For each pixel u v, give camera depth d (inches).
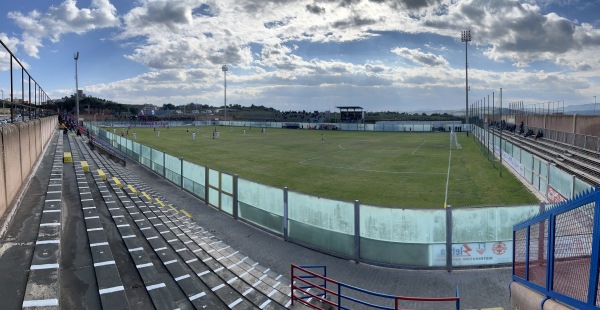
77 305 297.0
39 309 237.9
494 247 561.3
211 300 410.9
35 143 676.7
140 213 693.9
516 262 393.7
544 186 970.1
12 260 295.1
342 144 2440.9
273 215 711.1
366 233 588.1
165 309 343.9
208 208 903.7
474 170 1408.7
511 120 2659.9
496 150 1701.5
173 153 1926.7
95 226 464.4
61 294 310.3
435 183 1178.0
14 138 432.8
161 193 1053.2
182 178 1099.3
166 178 1242.6
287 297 447.8
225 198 851.4
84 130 2411.4
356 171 1407.5
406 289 510.9
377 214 577.6
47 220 379.6
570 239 264.4
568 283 265.9
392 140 2748.5
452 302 474.9
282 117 5477.4
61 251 390.3
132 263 428.1
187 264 497.7
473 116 3425.2
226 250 592.1
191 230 667.4
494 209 554.6
